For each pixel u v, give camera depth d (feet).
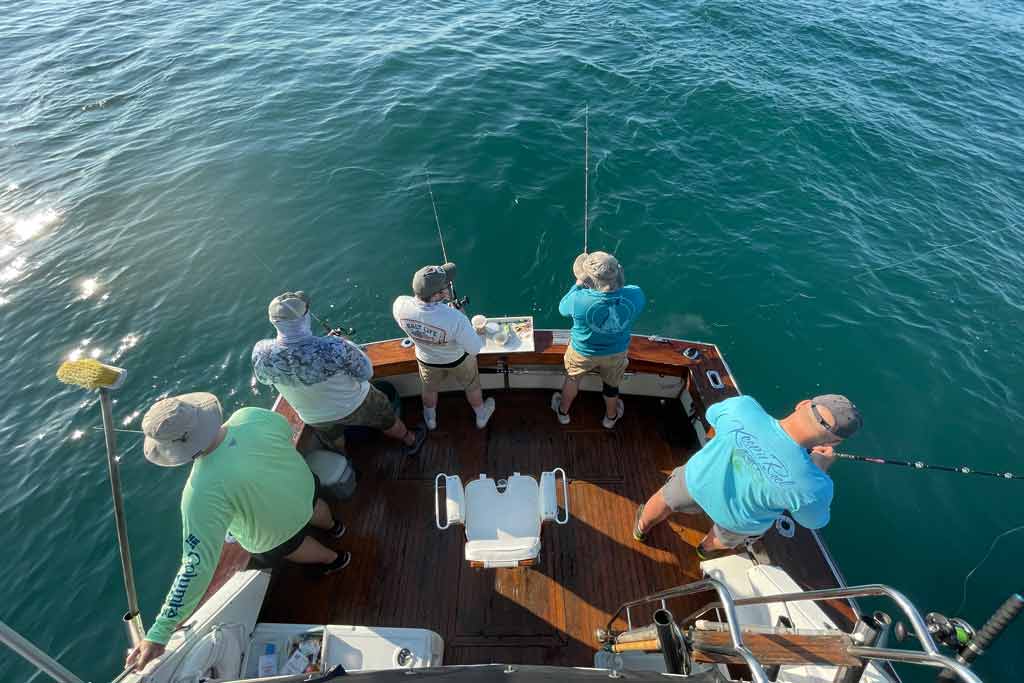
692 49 39.73
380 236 24.13
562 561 10.78
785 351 20.52
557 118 31.37
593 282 9.56
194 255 23.68
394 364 12.67
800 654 5.62
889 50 41.78
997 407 18.80
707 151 29.45
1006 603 5.49
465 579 10.55
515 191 26.08
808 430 6.19
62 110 34.32
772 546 9.87
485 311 21.16
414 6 48.52
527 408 13.82
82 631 14.39
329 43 41.34
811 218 25.64
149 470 17.61
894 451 17.79
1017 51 42.65
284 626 8.57
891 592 4.88
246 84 36.01
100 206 26.40
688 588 6.41
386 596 10.28
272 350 8.35
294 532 8.20
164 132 31.58
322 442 11.70
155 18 48.39
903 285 22.71
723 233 24.67
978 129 32.53
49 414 18.84
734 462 7.46
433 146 29.07
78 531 16.24
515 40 40.81
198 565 6.48
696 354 12.71
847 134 31.17
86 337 20.76
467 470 12.45
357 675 5.56
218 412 6.86
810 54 40.42
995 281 22.98
